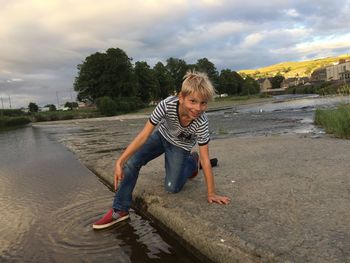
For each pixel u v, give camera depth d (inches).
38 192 196.4
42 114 2361.0
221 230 110.8
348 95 473.4
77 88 2834.6
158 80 3479.3
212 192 138.4
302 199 133.3
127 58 2824.8
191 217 124.3
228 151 260.7
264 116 821.2
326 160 201.0
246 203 133.4
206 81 125.6
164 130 146.4
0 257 116.1
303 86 4598.9
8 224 146.4
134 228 136.6
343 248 92.7
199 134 137.6
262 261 92.6
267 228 109.0
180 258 111.5
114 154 306.7
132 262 109.1
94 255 114.6
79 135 629.6
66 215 153.4
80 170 256.2
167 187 152.2
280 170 183.5
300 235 102.3
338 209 120.3
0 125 1678.2
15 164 310.3
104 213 152.8
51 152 383.6
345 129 332.8
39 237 131.0
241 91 4756.4
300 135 365.1
